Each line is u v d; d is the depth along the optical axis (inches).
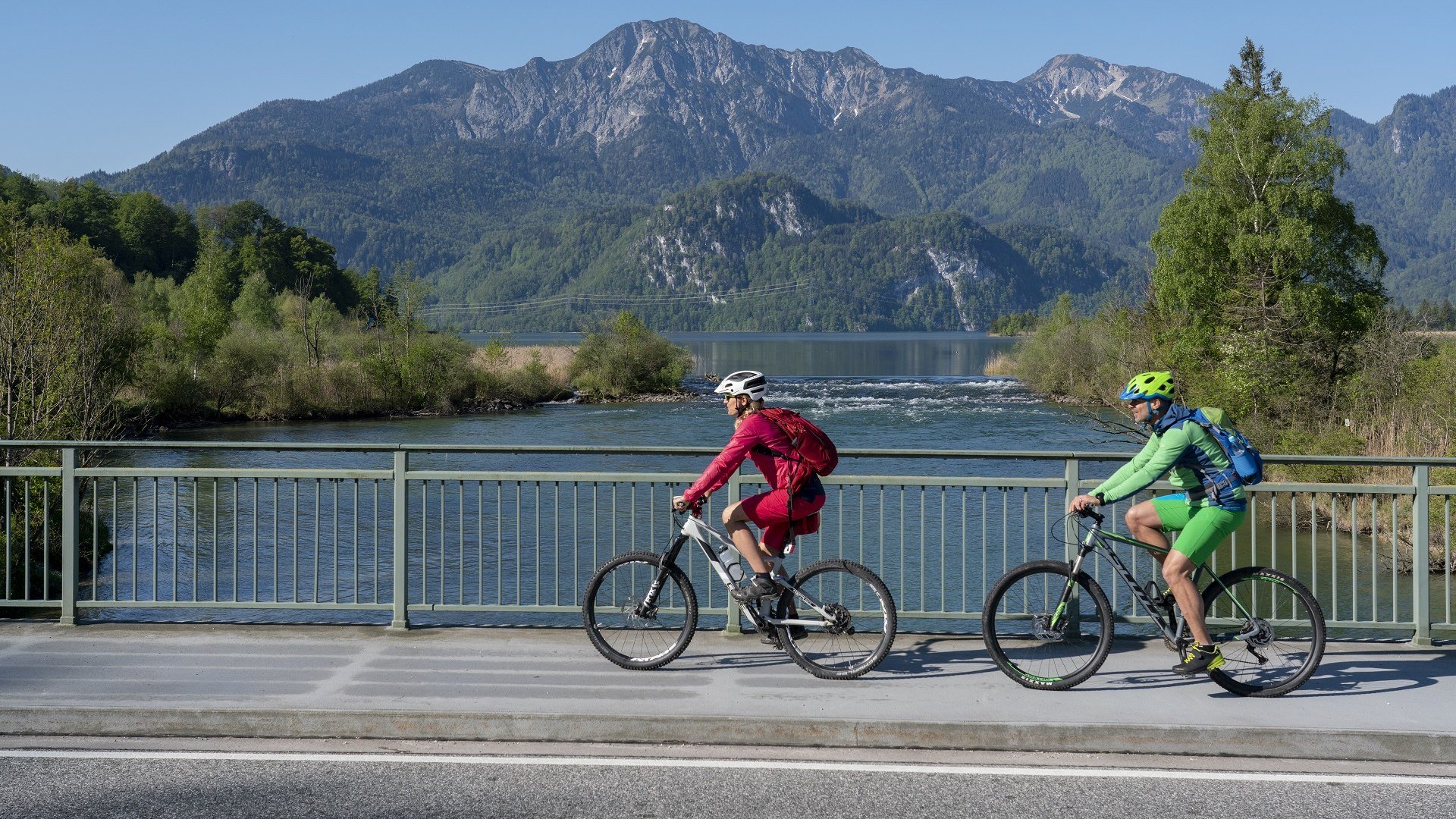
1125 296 1742.1
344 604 301.3
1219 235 1486.2
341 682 251.6
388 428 1902.1
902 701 241.0
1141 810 191.9
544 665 268.4
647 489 979.9
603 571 271.3
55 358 780.6
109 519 794.2
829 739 226.1
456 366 2336.4
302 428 1911.9
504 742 227.5
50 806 191.2
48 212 4810.5
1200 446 246.1
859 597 284.0
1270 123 1462.8
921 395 2551.7
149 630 299.7
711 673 261.9
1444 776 211.3
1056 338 2486.5
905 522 742.5
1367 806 194.7
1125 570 258.7
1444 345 1041.5
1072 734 224.7
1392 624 290.4
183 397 1995.6
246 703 235.5
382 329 2343.8
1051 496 860.0
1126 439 1270.9
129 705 232.7
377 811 189.9
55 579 579.5
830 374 3688.5
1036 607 270.1
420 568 635.5
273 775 207.5
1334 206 1464.1
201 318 2124.8
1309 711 235.9
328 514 820.0
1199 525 245.9
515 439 1697.8
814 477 262.1
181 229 5482.3
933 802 195.0
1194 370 1395.2
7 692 243.0
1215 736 223.6
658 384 2669.8
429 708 232.8
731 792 199.6
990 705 238.2
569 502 895.7
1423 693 249.4
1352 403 1151.6
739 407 260.4
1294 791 202.1
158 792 198.4
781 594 262.8
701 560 646.5
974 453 293.1
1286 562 678.5
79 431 783.1
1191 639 253.8
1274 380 1242.6
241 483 1029.2
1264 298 1374.3
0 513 536.1
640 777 206.8
